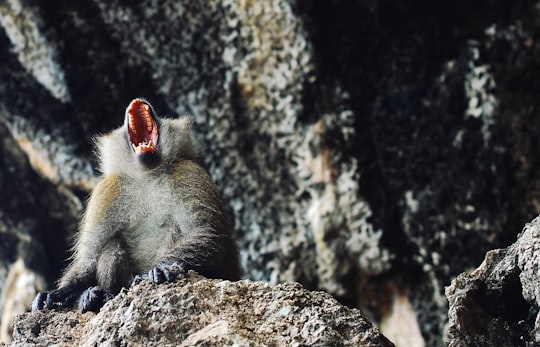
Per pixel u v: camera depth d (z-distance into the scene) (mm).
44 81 10188
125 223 7254
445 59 9906
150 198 7270
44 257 11328
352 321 5082
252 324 5039
